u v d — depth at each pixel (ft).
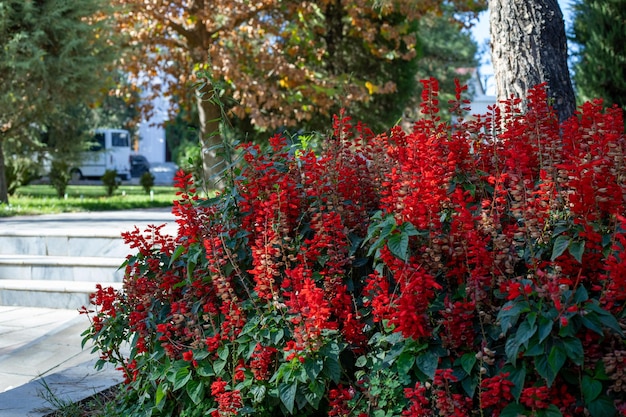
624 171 10.21
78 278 26.35
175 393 12.76
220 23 61.05
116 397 13.97
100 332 13.79
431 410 9.75
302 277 10.94
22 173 67.51
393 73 66.03
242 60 60.29
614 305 9.43
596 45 44.19
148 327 12.67
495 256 10.16
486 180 11.80
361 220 12.17
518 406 9.20
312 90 58.95
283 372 10.67
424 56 104.88
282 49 61.82
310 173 12.14
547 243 10.28
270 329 11.16
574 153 10.84
